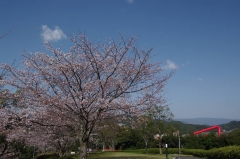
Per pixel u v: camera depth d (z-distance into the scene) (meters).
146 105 10.83
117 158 23.28
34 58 10.70
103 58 11.12
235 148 20.73
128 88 10.93
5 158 14.98
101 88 10.76
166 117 33.31
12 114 10.17
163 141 45.97
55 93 10.76
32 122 10.38
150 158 23.16
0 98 10.29
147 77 11.13
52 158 19.00
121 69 10.89
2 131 10.61
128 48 11.18
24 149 17.19
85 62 10.90
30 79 10.57
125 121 11.90
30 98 10.34
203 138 43.25
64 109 10.27
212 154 25.56
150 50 11.12
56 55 10.79
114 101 10.40
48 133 12.24
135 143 47.44
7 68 10.38
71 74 10.62
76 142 18.42
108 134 36.03
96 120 10.80
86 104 10.09
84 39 11.05
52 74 10.70
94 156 27.11
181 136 46.22
